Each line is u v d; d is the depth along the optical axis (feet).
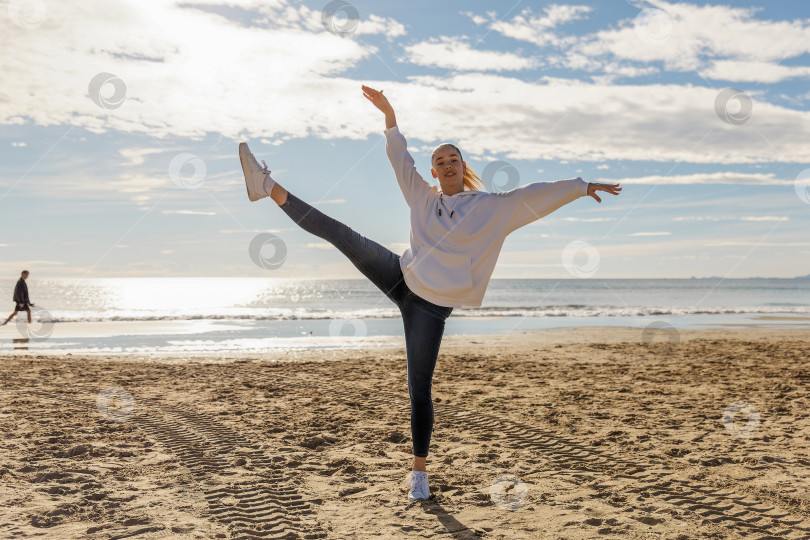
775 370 27.96
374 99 10.29
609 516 9.47
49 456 12.80
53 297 193.57
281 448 13.85
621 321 70.28
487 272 9.72
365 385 23.70
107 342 43.86
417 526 9.02
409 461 12.92
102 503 9.84
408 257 9.77
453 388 22.97
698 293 224.33
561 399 20.52
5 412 17.47
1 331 52.75
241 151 9.63
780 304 140.36
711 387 23.16
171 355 34.86
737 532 8.80
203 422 16.61
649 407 19.04
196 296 211.00
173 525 8.87
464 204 9.62
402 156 10.25
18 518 9.05
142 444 14.02
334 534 8.66
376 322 68.80
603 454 13.50
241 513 9.52
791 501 10.20
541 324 64.85
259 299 180.04
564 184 9.29
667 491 10.78
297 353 36.68
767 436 15.10
